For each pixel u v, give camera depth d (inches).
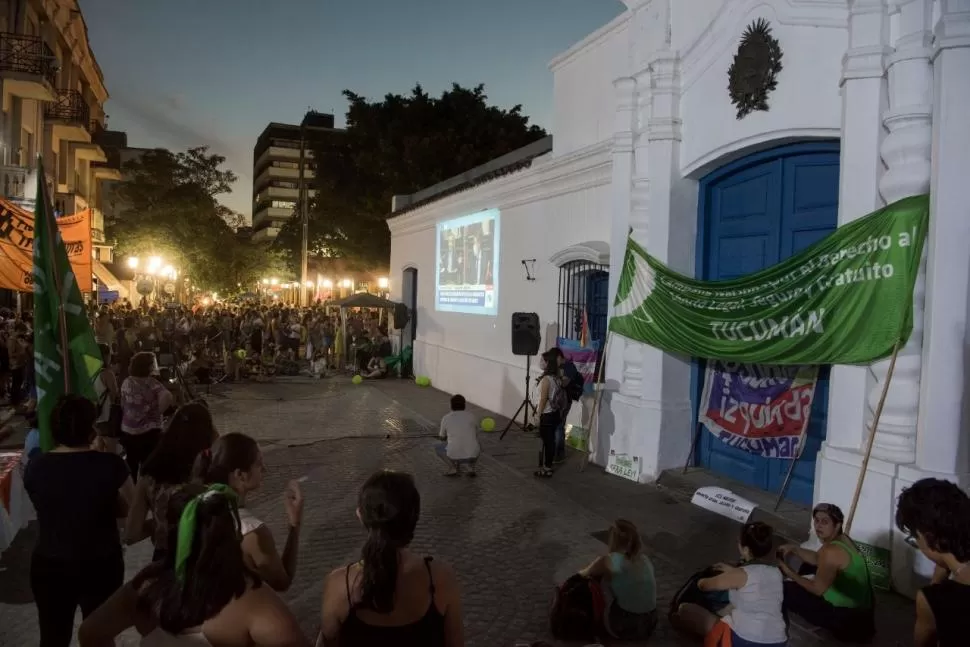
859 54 231.8
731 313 281.1
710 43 307.7
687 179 333.4
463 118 1086.4
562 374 368.5
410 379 759.7
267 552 120.5
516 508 298.2
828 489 235.6
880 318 222.1
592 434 389.7
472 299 602.2
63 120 959.6
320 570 226.5
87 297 959.6
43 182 185.5
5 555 234.2
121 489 142.7
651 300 330.6
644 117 351.6
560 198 462.6
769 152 292.5
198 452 143.3
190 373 693.9
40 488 136.0
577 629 182.7
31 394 432.5
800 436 275.9
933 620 92.4
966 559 94.5
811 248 245.4
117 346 539.5
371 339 810.8
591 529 271.6
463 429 345.4
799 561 198.5
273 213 4325.8
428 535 263.7
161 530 137.8
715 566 180.2
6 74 745.6
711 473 328.2
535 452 409.4
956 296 204.5
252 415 523.8
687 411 339.3
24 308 823.7
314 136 1536.7
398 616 94.9
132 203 1545.3
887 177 224.1
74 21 1057.5
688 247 334.6
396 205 829.8
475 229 594.2
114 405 311.0
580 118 440.1
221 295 1739.7
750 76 283.4
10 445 389.4
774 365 291.1
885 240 221.5
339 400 602.5
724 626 156.7
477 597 210.5
